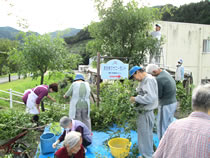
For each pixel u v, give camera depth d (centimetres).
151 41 725
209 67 1522
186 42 1434
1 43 2691
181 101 573
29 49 691
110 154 376
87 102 431
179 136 153
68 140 232
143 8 727
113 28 754
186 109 563
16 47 755
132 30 751
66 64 817
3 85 1678
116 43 726
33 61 721
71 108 422
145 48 739
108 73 550
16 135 394
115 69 553
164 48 1370
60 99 572
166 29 1372
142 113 348
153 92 329
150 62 795
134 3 739
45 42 729
